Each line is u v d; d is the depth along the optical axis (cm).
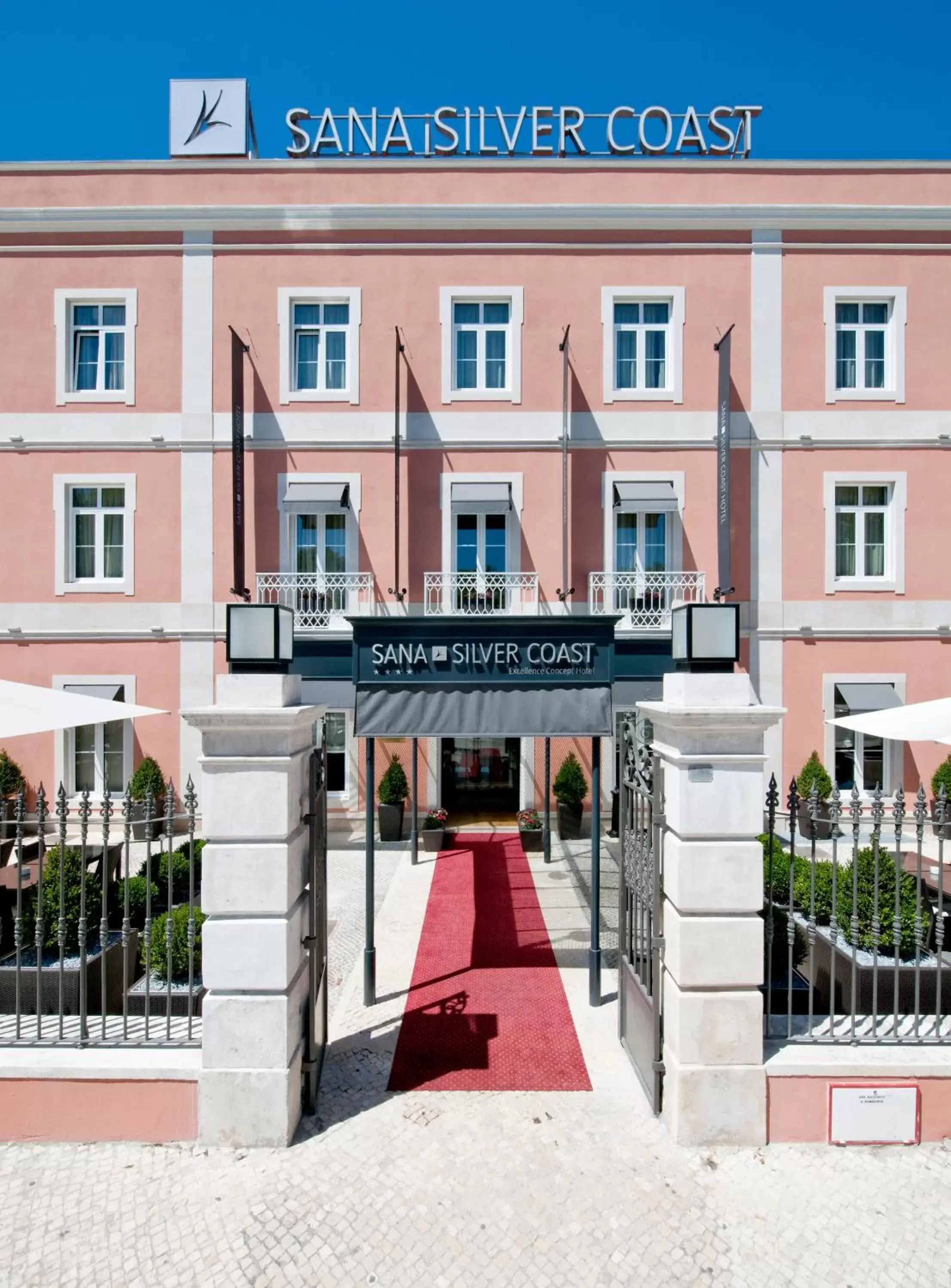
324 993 538
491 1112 480
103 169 1312
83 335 1338
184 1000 544
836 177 1316
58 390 1305
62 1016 470
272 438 1310
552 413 1315
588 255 1314
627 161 1312
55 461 1312
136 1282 353
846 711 1315
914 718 634
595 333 1316
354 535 1309
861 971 548
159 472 1312
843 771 1319
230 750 449
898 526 1311
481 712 619
